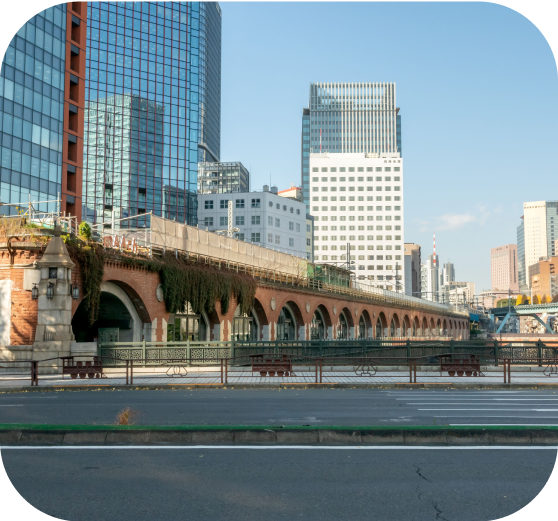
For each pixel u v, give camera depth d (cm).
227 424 1260
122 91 12169
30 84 6291
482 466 895
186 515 675
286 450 1011
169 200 12306
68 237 3003
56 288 2848
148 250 3716
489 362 2997
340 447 1034
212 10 16188
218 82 17325
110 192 11856
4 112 5934
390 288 17712
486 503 716
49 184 6494
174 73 12725
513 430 1070
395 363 2955
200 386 2261
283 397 1880
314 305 6412
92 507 702
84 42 7238
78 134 7044
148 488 779
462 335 16400
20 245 2894
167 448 1027
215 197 12519
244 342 3183
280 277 5691
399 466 896
